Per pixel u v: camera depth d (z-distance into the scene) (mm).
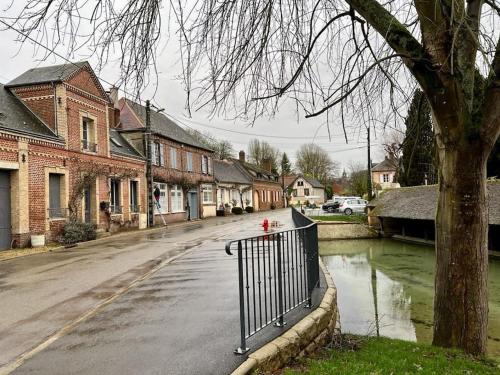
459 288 5266
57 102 17234
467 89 4895
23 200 14844
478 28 4562
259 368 3762
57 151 16781
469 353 5195
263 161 67062
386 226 25062
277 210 55750
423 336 7539
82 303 6484
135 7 4750
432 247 20062
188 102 5219
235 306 5848
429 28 4859
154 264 10281
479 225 5234
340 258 17359
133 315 5605
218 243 14586
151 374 3623
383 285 11953
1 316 5910
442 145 5371
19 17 4324
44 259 12094
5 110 15703
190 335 4621
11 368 3922
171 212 29500
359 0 4750
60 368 3871
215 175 40875
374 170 63781
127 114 28109
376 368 4266
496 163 20234
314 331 4910
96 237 18031
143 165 24984
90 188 19422
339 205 43781
